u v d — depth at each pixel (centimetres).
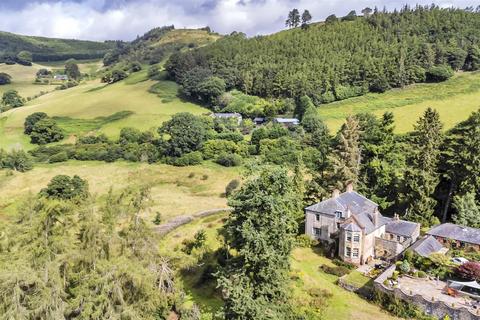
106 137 12612
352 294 4819
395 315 4375
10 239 3409
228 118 13900
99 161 11625
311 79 15550
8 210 8194
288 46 19725
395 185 7219
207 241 6047
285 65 17175
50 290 3078
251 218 3719
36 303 3036
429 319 4191
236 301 3500
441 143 7262
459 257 5434
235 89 17175
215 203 8456
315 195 7312
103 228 3756
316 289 4797
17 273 2984
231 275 3831
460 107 12862
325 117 13675
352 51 18338
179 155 11375
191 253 5503
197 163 11200
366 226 5719
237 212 3891
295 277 4984
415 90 14900
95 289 3303
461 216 6272
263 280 3775
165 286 4325
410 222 6209
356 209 6072
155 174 10669
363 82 15438
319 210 6191
